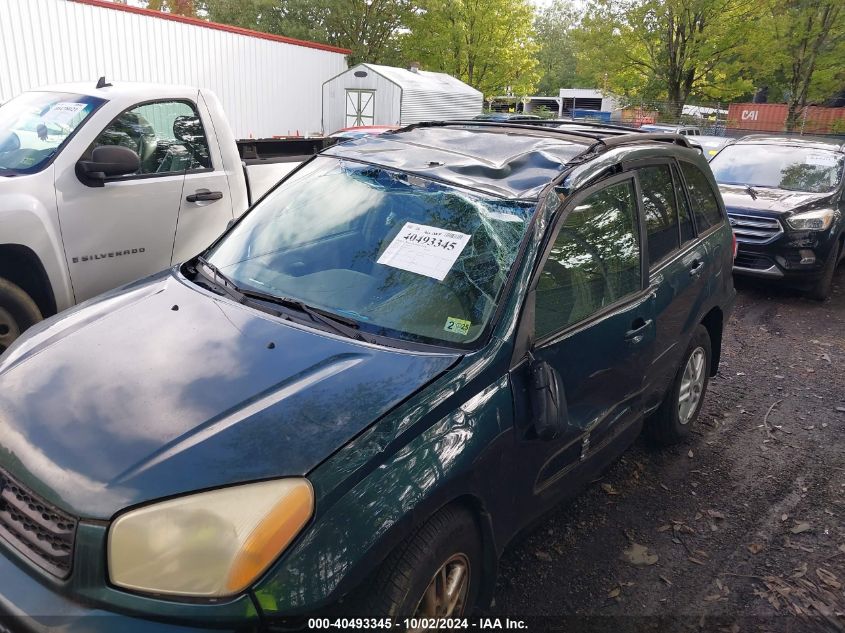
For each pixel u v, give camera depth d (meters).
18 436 2.08
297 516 1.85
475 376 2.36
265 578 1.78
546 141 3.40
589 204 3.03
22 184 4.28
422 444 2.13
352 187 3.22
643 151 3.57
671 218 3.82
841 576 3.29
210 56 16.58
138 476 1.88
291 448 1.97
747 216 8.33
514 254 2.66
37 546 1.89
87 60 13.86
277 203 3.39
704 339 4.34
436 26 29.34
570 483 3.02
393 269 2.81
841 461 4.43
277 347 2.43
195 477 1.87
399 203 3.03
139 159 4.88
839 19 25.89
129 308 2.75
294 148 7.30
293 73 19.31
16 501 1.98
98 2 13.85
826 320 7.65
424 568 2.09
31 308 4.34
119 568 1.77
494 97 31.09
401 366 2.33
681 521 3.66
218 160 5.55
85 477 1.90
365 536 1.92
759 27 25.59
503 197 2.85
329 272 2.89
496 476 2.39
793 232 8.07
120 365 2.33
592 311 2.96
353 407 2.13
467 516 2.30
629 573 3.21
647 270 3.41
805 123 32.19
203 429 2.03
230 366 2.31
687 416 4.38
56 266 4.42
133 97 4.96
